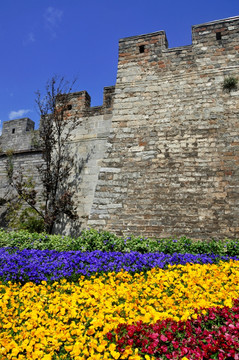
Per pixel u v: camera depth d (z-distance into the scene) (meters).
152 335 3.50
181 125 9.77
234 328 3.59
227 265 6.11
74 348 3.45
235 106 9.47
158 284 5.28
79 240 7.99
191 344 3.42
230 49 10.06
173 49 10.66
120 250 7.62
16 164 14.35
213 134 9.37
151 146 9.82
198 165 9.16
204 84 9.98
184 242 7.81
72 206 11.38
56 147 12.58
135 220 9.06
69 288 5.48
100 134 11.84
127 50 11.25
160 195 9.13
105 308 4.38
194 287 5.03
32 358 3.43
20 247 8.52
